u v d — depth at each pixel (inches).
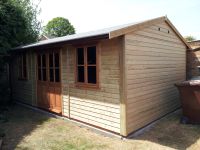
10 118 250.4
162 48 235.5
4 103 332.2
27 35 407.2
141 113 194.7
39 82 283.9
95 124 200.5
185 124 215.3
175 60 271.6
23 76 321.4
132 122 180.9
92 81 200.5
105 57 183.5
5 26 326.3
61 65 239.0
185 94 215.3
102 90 189.6
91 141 172.9
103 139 177.0
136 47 184.4
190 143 166.1
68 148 159.0
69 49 225.3
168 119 234.2
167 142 168.2
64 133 193.9
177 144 164.2
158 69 226.7
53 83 256.1
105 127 190.1
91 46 196.1
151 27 210.2
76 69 217.9
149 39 206.8
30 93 306.5
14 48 304.3
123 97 169.9
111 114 183.3
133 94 181.0
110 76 180.5
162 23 234.4
